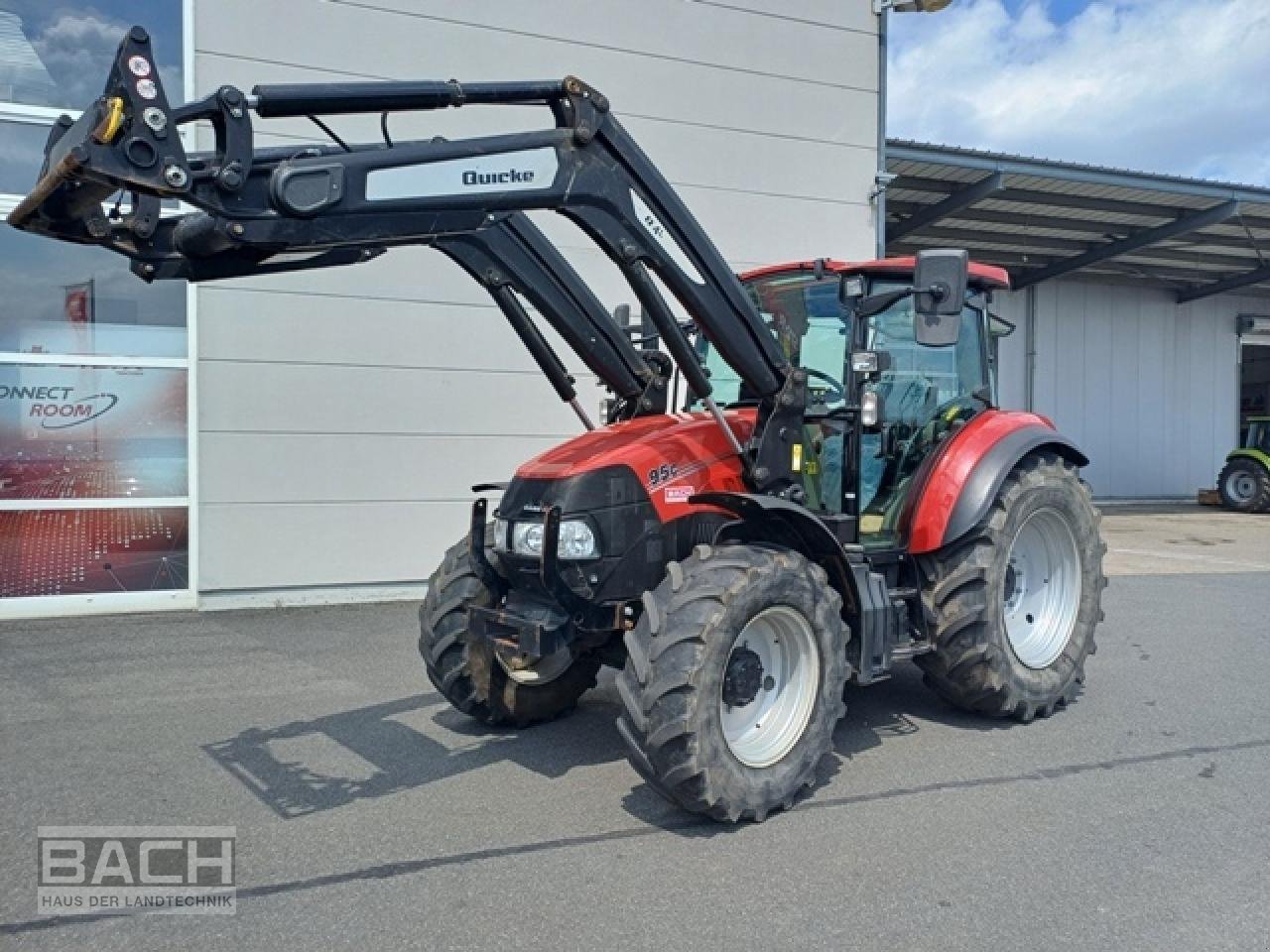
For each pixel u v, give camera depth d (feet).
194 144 25.40
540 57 28.86
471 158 11.64
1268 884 11.05
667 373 16.66
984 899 10.64
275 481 26.32
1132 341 69.82
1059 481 17.52
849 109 33.22
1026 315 65.92
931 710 17.81
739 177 31.68
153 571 25.86
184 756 15.15
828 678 13.39
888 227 50.44
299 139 26.32
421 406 27.71
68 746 15.57
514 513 14.05
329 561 26.91
